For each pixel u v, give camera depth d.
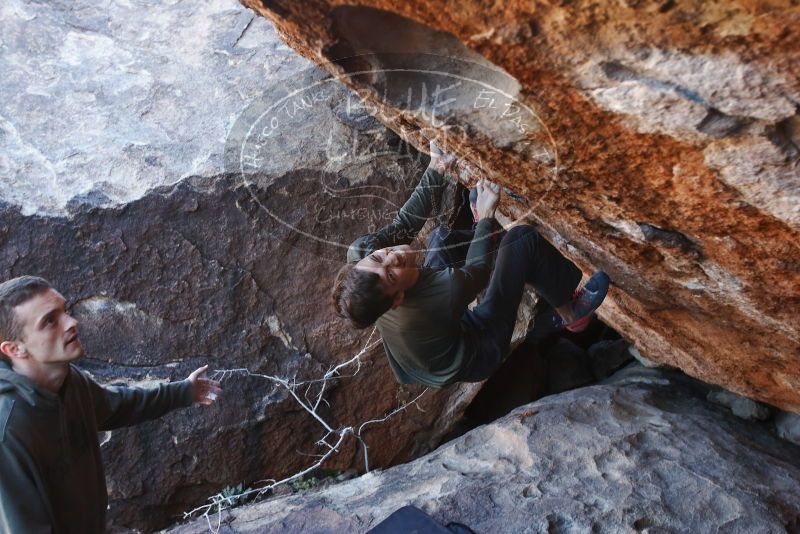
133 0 3.98
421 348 2.32
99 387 2.30
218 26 3.83
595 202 1.83
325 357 3.63
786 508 2.63
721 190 1.46
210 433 3.55
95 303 3.24
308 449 3.81
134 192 3.19
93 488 2.19
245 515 2.90
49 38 3.72
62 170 3.21
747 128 1.22
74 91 3.50
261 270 3.38
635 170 1.55
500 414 4.62
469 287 2.20
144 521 3.62
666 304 2.59
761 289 1.93
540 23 1.12
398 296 2.14
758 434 3.45
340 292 2.10
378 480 3.01
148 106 3.46
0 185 3.12
